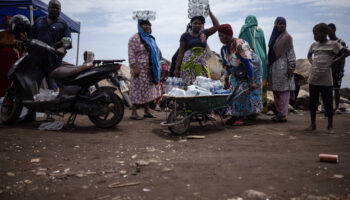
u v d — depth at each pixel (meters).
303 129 5.23
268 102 8.59
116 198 2.16
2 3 8.46
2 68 8.20
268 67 6.45
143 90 6.66
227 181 2.49
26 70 5.48
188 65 6.02
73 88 5.16
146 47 6.57
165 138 4.60
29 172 2.80
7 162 3.12
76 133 4.88
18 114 5.51
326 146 3.84
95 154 3.53
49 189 2.36
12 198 2.18
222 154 3.45
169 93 4.98
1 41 8.20
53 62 5.80
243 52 5.35
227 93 5.42
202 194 2.21
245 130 5.14
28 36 5.75
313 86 4.99
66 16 10.58
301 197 2.14
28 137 4.39
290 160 3.13
